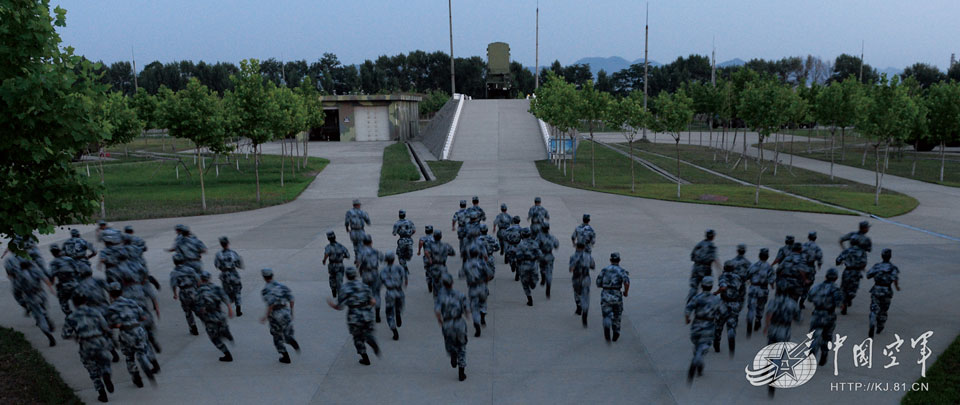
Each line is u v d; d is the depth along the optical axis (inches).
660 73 5452.8
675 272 554.9
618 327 388.5
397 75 6117.1
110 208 992.2
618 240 695.1
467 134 2021.4
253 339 404.8
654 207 943.7
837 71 5108.3
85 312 309.9
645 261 596.1
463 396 319.0
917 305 452.4
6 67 307.6
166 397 321.7
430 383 335.0
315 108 1600.6
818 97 1626.5
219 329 358.3
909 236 709.3
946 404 299.3
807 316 434.9
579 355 370.0
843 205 951.6
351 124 2593.5
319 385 334.0
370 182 1302.9
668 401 309.4
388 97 2573.8
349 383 335.9
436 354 375.9
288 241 717.3
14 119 306.3
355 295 347.9
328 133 2672.2
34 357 370.0
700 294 325.7
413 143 2453.2
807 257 425.4
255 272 573.9
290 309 363.6
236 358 372.8
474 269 404.2
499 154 1766.7
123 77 5211.6
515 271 559.5
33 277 387.5
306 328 423.2
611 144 2378.2
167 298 500.7
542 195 1077.1
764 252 396.5
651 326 417.1
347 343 395.9
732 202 987.3
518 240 521.0
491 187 1190.3
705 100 2060.8
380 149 2144.4
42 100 306.3
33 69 313.9
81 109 329.1
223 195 1142.3
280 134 1353.3
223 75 4960.6
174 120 960.3
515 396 318.0
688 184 1264.8
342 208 977.5
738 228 764.6
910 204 957.2
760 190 1158.3
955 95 1272.1
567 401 311.1
